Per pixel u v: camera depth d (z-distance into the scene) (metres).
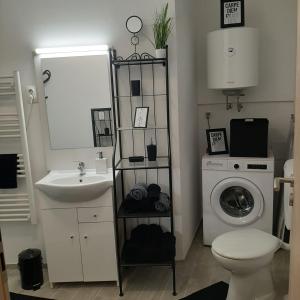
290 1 3.14
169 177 2.61
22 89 2.85
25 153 2.85
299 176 1.14
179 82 2.76
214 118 3.52
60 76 2.80
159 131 2.82
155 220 2.96
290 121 3.32
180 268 2.88
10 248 3.10
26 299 2.60
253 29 2.91
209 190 3.09
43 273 2.96
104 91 2.80
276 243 2.28
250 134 2.97
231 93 3.24
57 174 2.86
